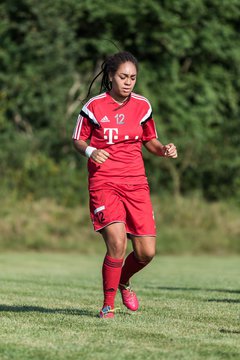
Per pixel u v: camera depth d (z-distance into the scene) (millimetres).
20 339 14227
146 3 69062
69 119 66812
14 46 67688
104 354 12930
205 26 72375
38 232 57594
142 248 17297
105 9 68875
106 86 17344
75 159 66688
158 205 61656
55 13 66875
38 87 67125
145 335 14773
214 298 22828
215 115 73062
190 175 68375
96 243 57906
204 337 14703
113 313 17266
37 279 30969
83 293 23891
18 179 61906
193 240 58906
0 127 66625
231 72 75125
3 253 54344
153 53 71750
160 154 17828
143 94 69375
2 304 20047
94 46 70500
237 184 67938
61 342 13938
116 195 17031
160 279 33344
